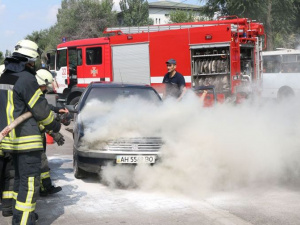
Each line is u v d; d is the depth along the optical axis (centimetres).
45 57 1463
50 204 470
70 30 4262
